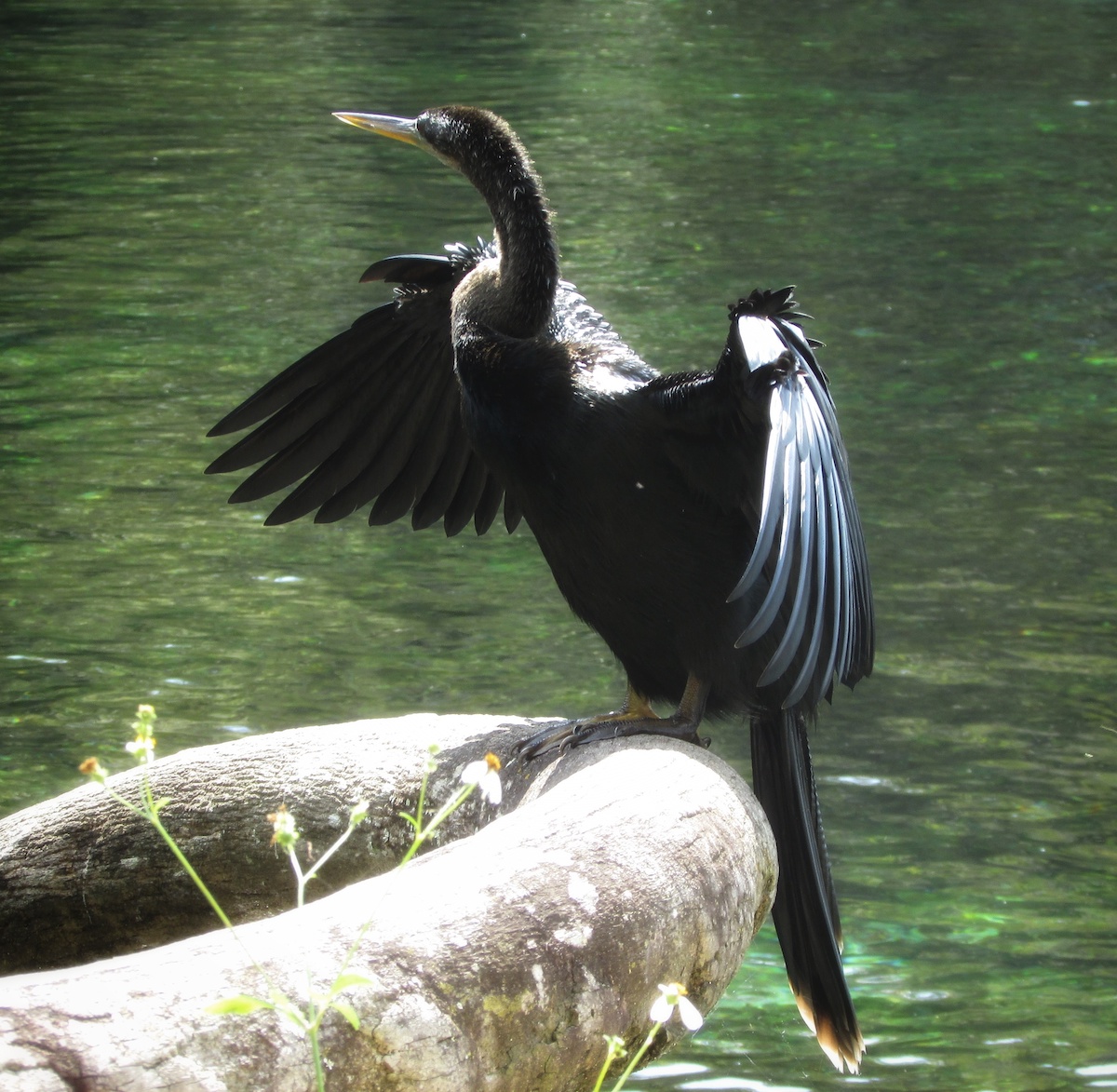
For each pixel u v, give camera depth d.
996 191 26.34
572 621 12.64
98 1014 3.15
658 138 29.94
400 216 24.86
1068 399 17.38
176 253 23.02
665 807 4.32
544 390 5.84
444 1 45.31
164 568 13.51
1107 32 40.66
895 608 12.81
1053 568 13.45
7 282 21.75
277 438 7.09
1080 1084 7.62
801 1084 7.72
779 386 5.11
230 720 10.91
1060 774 10.48
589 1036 3.75
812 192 26.31
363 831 5.54
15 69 36.00
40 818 5.92
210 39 39.53
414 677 11.59
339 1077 3.33
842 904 9.16
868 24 41.97
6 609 12.63
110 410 17.11
